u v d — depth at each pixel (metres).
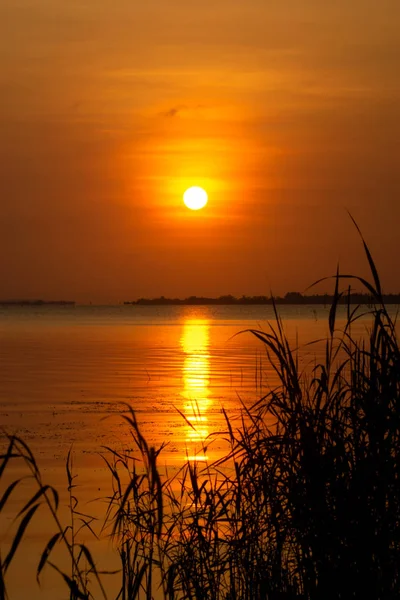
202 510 8.74
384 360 6.87
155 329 126.25
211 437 22.05
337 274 7.15
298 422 7.25
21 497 15.84
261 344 79.62
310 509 6.92
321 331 88.75
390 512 6.66
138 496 8.86
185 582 8.05
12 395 34.31
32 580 11.02
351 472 6.86
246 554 7.75
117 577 10.80
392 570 6.61
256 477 8.11
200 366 50.53
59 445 21.53
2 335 105.00
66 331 118.94
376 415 6.77
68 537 12.97
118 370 47.94
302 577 7.13
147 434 23.02
